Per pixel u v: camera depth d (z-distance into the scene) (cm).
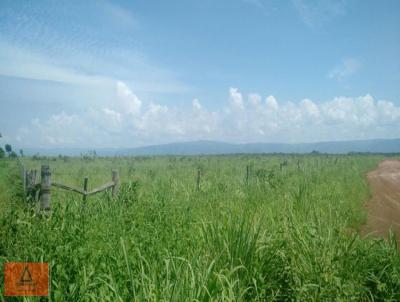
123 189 923
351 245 508
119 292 384
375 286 481
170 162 4738
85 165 3594
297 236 527
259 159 5822
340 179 2000
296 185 1402
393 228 1023
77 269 404
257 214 671
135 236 539
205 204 940
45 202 715
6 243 470
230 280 421
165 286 372
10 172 1962
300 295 414
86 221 608
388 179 2639
